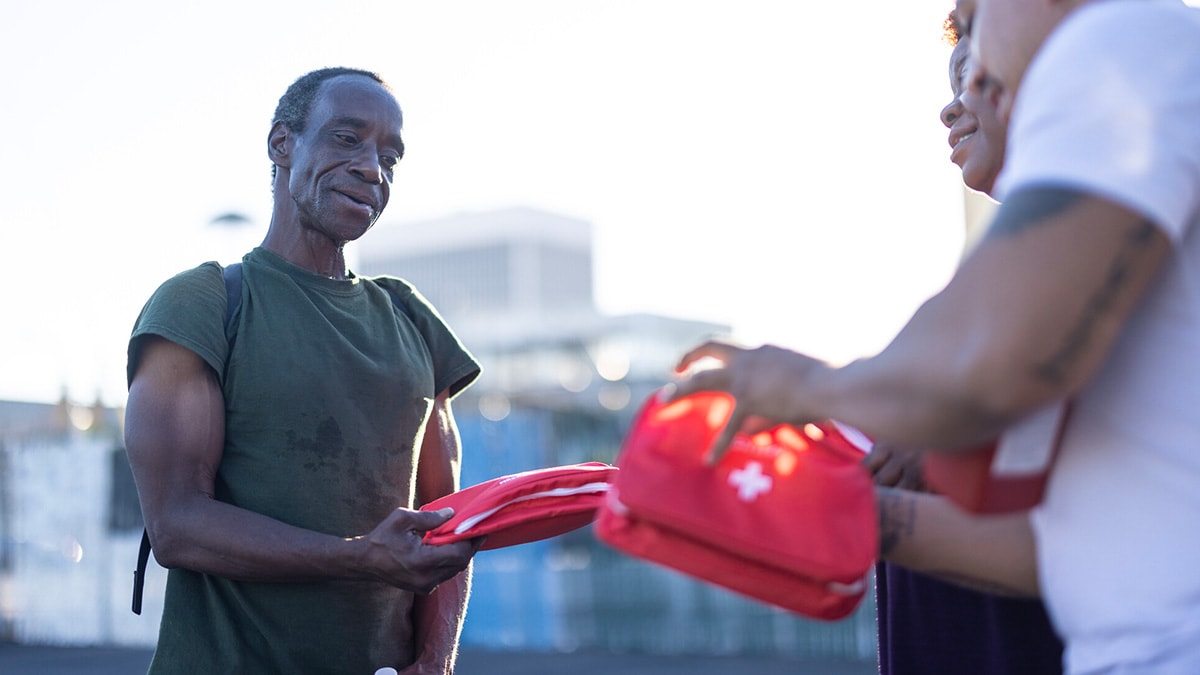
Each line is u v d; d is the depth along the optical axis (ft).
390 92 9.56
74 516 44.34
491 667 35.37
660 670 33.58
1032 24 4.62
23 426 59.21
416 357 9.54
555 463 42.70
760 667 33.76
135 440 8.32
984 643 7.17
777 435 5.22
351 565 7.90
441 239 412.16
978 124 7.31
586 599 40.88
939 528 5.43
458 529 7.83
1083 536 4.44
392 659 9.01
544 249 408.46
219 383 8.61
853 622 36.06
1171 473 4.27
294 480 8.61
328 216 9.10
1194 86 4.06
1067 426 4.50
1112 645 4.41
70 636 43.68
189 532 8.14
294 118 9.34
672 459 5.03
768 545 4.87
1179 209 3.91
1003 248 3.93
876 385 4.17
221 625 8.54
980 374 3.90
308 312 8.96
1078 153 3.92
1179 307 4.24
